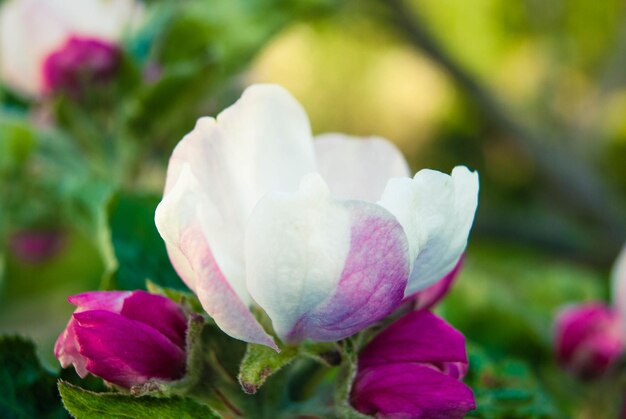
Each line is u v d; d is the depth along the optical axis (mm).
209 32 374
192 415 234
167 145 365
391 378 236
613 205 620
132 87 358
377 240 224
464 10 699
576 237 606
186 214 227
